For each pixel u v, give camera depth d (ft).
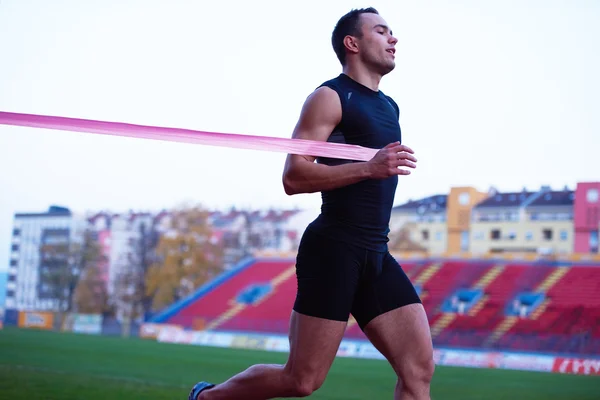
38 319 86.07
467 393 30.48
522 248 96.07
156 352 52.65
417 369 9.37
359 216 9.34
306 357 9.23
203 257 107.76
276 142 9.00
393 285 9.62
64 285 108.27
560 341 65.05
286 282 96.02
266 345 70.33
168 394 23.89
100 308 106.32
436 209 102.01
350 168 8.84
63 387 24.25
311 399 25.34
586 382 37.63
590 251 92.58
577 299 76.84
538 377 40.52
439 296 82.79
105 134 8.68
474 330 71.77
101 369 34.71
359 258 9.35
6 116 8.38
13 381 24.98
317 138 9.27
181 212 108.47
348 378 35.50
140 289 106.42
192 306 95.91
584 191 94.22
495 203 99.19
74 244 108.78
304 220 111.96
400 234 102.47
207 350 58.34
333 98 9.36
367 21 9.82
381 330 9.52
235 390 9.73
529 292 79.61
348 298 9.25
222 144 8.98
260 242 111.04
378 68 9.87
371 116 9.53
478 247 98.58
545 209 95.71
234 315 91.45
